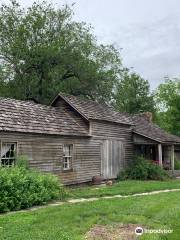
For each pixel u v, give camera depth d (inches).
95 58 1674.5
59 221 452.4
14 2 1585.9
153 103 2623.0
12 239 367.2
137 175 1109.7
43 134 813.9
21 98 1565.0
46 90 1577.3
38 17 1567.4
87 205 570.6
